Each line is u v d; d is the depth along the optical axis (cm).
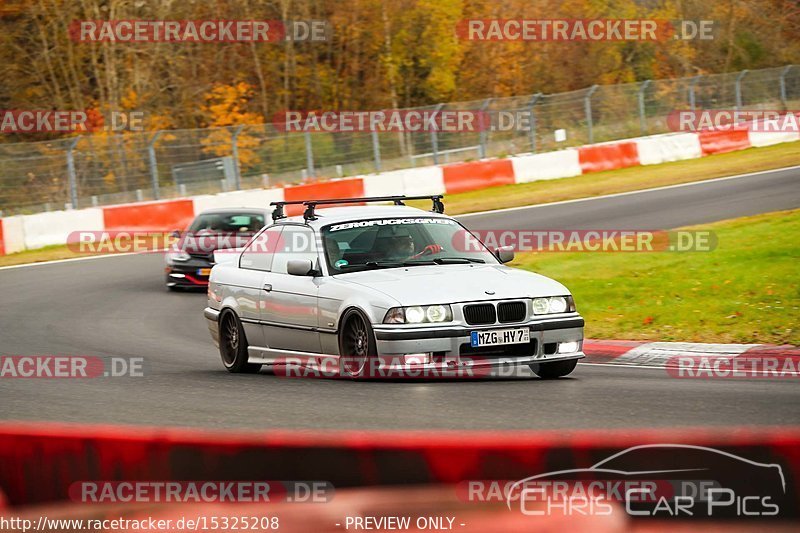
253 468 816
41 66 7275
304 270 1659
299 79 7800
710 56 9206
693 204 4153
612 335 2116
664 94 6638
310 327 1681
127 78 7138
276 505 801
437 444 777
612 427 1181
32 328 2595
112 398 1575
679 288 2478
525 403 1360
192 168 5541
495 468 770
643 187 4962
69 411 1470
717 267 2652
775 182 4553
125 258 4250
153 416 1391
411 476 782
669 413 1264
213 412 1397
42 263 4188
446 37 7925
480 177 5525
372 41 7856
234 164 5612
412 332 1491
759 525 743
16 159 5141
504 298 1540
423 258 1719
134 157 5453
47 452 879
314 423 1269
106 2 7206
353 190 5222
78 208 5266
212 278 1988
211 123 7325
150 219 4841
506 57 8056
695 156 5981
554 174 5684
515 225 4091
